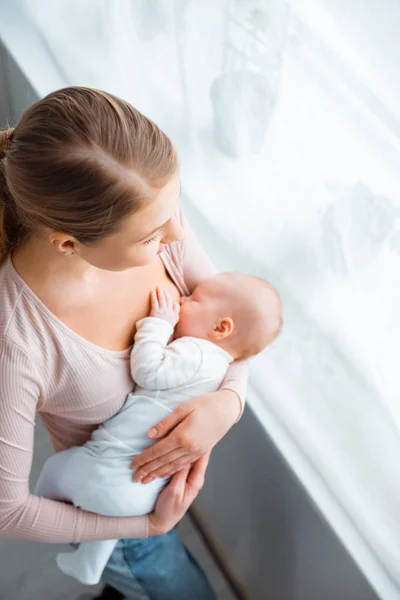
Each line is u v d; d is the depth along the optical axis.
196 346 0.93
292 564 1.25
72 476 0.92
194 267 1.02
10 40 1.68
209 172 1.24
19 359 0.76
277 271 1.14
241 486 1.31
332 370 1.07
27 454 0.81
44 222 0.69
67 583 1.49
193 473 0.93
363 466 1.05
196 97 1.19
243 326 0.95
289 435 1.12
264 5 0.92
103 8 1.38
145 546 1.08
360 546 1.01
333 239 0.96
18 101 1.79
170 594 1.15
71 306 0.80
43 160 0.64
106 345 0.86
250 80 1.02
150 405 0.90
